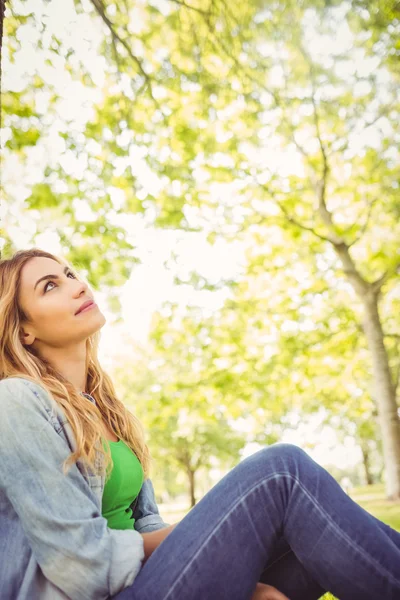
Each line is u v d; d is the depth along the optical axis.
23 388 1.82
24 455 1.67
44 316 2.18
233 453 22.84
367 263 13.41
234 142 8.73
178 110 7.57
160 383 14.04
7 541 1.67
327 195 12.51
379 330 12.31
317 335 13.35
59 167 6.75
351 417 17.17
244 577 1.60
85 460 1.83
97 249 6.83
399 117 10.02
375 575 1.50
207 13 6.77
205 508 1.67
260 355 13.07
